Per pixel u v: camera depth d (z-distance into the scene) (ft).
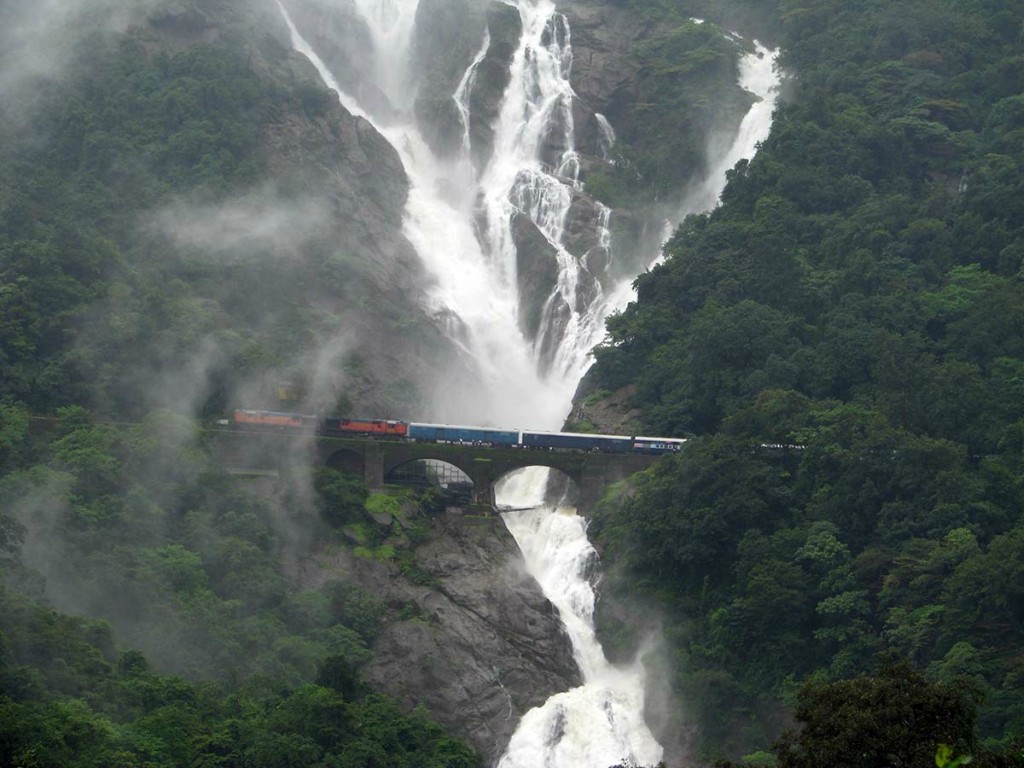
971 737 415.85
